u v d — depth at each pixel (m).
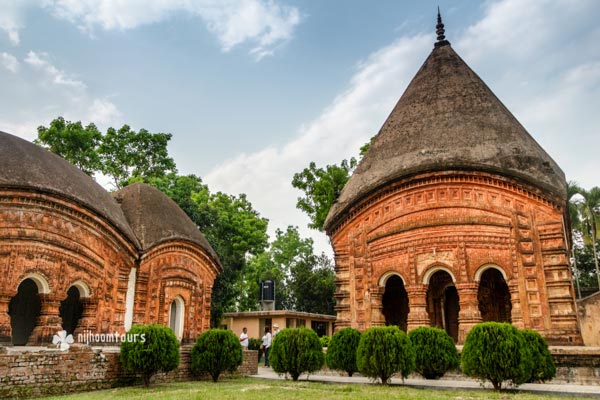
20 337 16.94
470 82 18.39
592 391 9.69
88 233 15.31
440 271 19.25
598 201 34.88
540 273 14.05
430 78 19.44
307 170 32.19
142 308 17.12
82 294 15.21
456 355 12.78
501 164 15.23
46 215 14.05
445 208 15.59
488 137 16.19
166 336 12.12
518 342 10.37
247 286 46.75
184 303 19.00
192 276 19.53
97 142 33.00
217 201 36.47
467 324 14.35
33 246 13.56
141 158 34.25
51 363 10.19
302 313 33.03
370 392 10.06
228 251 33.44
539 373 11.00
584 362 11.42
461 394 9.66
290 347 13.25
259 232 35.03
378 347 11.75
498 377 10.18
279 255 54.84
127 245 16.64
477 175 15.32
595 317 15.55
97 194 16.72
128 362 11.58
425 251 15.55
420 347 12.80
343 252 17.83
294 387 11.47
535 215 14.58
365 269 16.94
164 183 30.94
